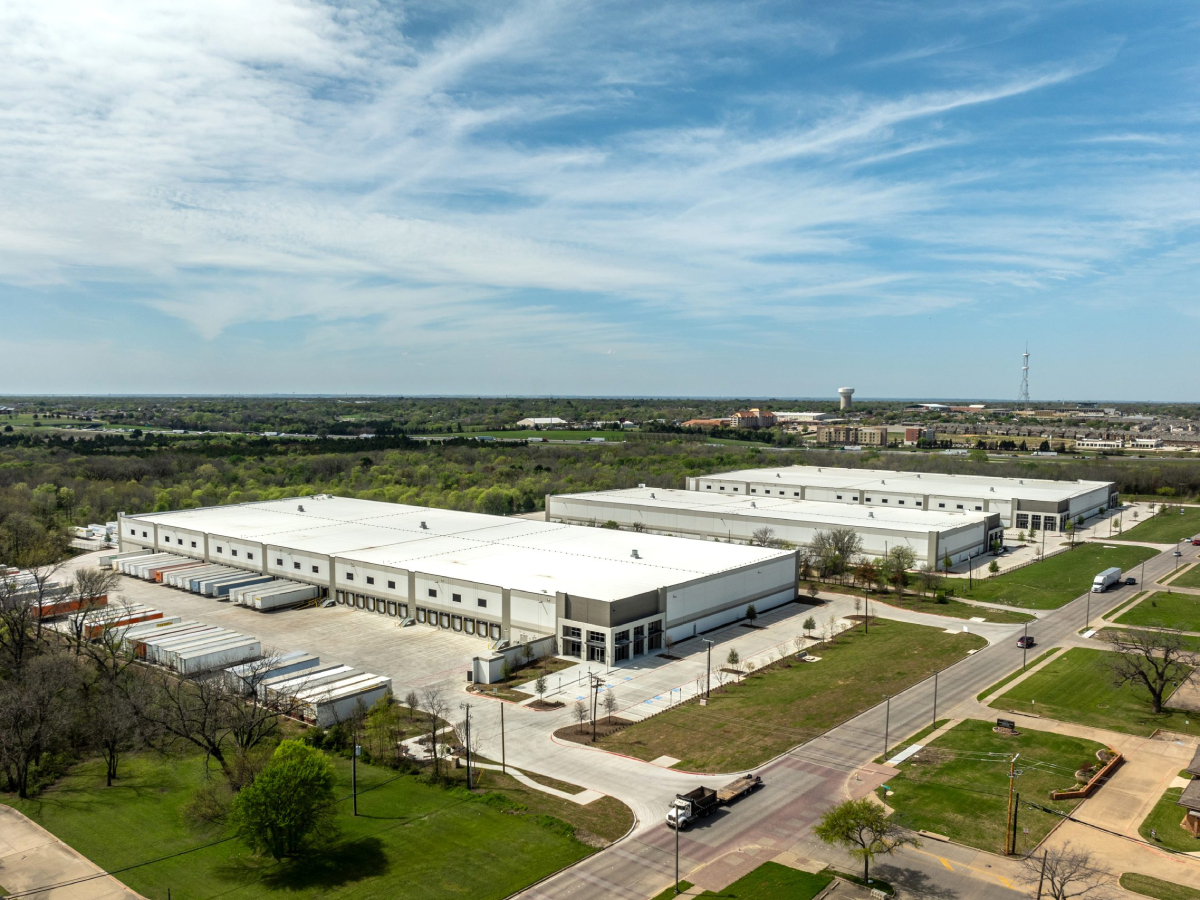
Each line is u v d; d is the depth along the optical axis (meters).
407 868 49.72
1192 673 83.69
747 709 75.75
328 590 116.56
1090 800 58.34
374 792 59.72
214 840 53.62
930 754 65.94
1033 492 190.25
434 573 104.88
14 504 166.75
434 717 65.56
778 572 116.25
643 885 47.91
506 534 134.25
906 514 159.75
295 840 50.53
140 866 50.44
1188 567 140.00
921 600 119.12
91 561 145.62
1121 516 196.88
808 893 46.84
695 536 164.00
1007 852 51.31
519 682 83.19
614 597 91.31
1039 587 126.38
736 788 59.00
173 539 142.75
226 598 118.44
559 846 52.19
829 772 62.78
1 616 85.25
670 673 86.12
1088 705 76.94
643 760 65.12
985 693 80.12
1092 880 48.12
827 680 83.75
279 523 145.00
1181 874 48.88
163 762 65.94
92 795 60.34
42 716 63.22
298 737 69.50
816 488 198.00
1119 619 107.56
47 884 48.44
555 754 66.25
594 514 180.38
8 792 60.78
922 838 53.16
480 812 56.62
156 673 83.50
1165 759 65.12
